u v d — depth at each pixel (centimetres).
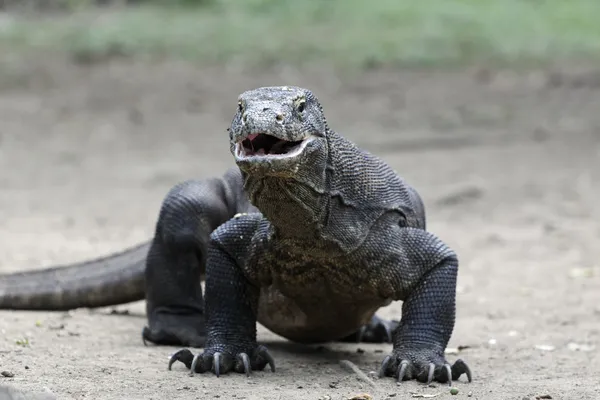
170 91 4794
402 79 4916
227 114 4475
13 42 5591
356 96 4650
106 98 4716
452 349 1430
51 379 1134
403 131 4059
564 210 2866
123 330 1514
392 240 1222
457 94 4628
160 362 1273
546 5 6291
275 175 1077
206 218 1417
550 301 1827
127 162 3722
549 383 1194
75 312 1639
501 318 1681
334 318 1284
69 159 3788
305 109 1114
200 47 5456
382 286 1223
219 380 1168
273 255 1213
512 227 2691
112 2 6669
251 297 1263
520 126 4091
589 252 2342
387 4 6159
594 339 1506
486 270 2156
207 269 1266
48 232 2605
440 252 1232
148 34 5659
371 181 1222
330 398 1084
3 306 1625
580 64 5112
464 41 5475
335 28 5828
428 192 3123
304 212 1136
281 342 1480
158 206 3031
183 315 1427
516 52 5309
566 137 3894
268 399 1074
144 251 1652
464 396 1111
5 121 4362
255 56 5300
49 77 5025
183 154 3831
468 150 3738
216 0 6412
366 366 1280
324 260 1193
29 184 3391
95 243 2447
